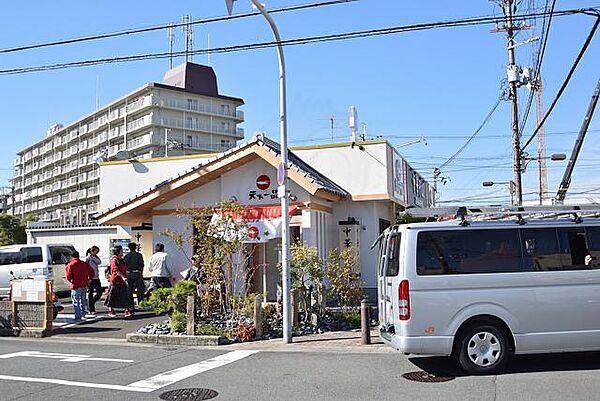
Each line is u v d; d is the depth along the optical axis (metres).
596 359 9.00
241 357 9.92
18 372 8.89
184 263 18.27
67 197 89.88
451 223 8.31
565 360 8.96
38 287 13.16
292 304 12.59
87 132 85.94
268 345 11.17
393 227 8.77
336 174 19.83
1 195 109.94
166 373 8.65
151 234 22.09
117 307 14.91
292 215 17.34
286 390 7.43
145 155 75.94
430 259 8.12
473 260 8.18
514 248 8.27
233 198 17.61
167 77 82.69
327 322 13.10
